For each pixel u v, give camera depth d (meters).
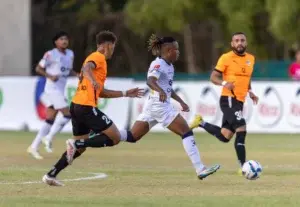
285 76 97.56
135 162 48.00
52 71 52.56
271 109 76.19
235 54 40.94
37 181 36.59
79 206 28.45
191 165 46.00
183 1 106.19
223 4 104.81
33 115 79.19
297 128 75.62
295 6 97.00
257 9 104.56
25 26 93.12
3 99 79.88
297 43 100.38
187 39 122.69
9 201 29.67
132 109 79.19
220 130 41.00
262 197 31.28
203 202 29.67
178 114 36.19
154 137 72.31
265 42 110.56
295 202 29.80
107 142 34.34
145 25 109.44
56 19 132.50
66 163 34.25
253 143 64.06
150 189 33.88
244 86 40.81
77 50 131.88
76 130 34.84
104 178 38.16
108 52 34.66
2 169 42.66
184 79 93.44
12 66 92.69
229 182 36.72
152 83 35.62
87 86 33.94
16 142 64.56
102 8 130.00
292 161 48.62
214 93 76.75
